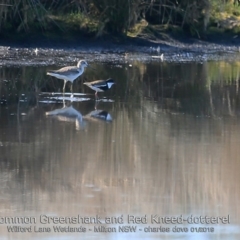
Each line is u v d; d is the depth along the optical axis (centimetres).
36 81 2139
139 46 3089
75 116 1644
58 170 1220
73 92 1991
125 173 1212
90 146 1373
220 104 1855
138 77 2305
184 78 2311
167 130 1526
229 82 2245
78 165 1250
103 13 3100
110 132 1491
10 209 1051
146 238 973
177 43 3200
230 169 1245
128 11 3109
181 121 1627
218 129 1545
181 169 1241
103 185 1155
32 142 1394
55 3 3130
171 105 1825
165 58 2853
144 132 1501
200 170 1236
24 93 1936
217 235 984
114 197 1101
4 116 1622
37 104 1781
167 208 1072
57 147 1360
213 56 2973
